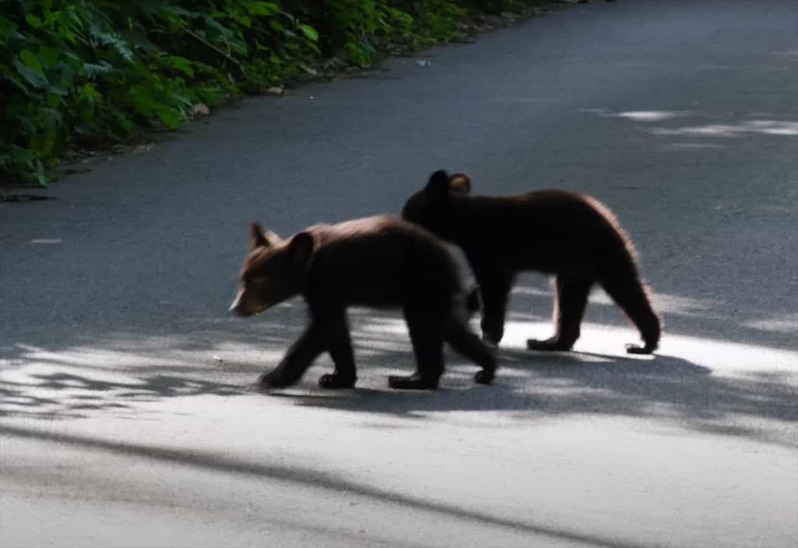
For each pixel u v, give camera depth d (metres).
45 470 9.12
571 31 35.56
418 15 33.78
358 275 11.01
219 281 14.05
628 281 12.13
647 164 19.66
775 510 8.69
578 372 11.54
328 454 9.50
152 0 23.81
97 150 20.36
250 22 26.12
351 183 18.44
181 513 8.49
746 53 31.20
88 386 10.91
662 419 10.33
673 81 27.11
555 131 22.03
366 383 11.27
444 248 11.31
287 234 16.00
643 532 8.34
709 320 12.95
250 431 9.95
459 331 11.20
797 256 15.08
